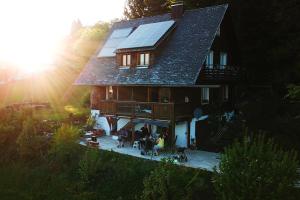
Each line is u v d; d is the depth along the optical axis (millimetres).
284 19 30578
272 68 32562
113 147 25703
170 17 32500
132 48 29172
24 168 25938
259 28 33281
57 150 25156
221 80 28406
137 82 27672
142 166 20656
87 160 21922
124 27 36906
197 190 17453
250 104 26516
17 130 29031
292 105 26281
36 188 22984
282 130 23203
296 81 29812
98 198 20109
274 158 13188
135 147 25609
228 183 13367
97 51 36469
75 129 26812
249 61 34000
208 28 27406
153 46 27609
